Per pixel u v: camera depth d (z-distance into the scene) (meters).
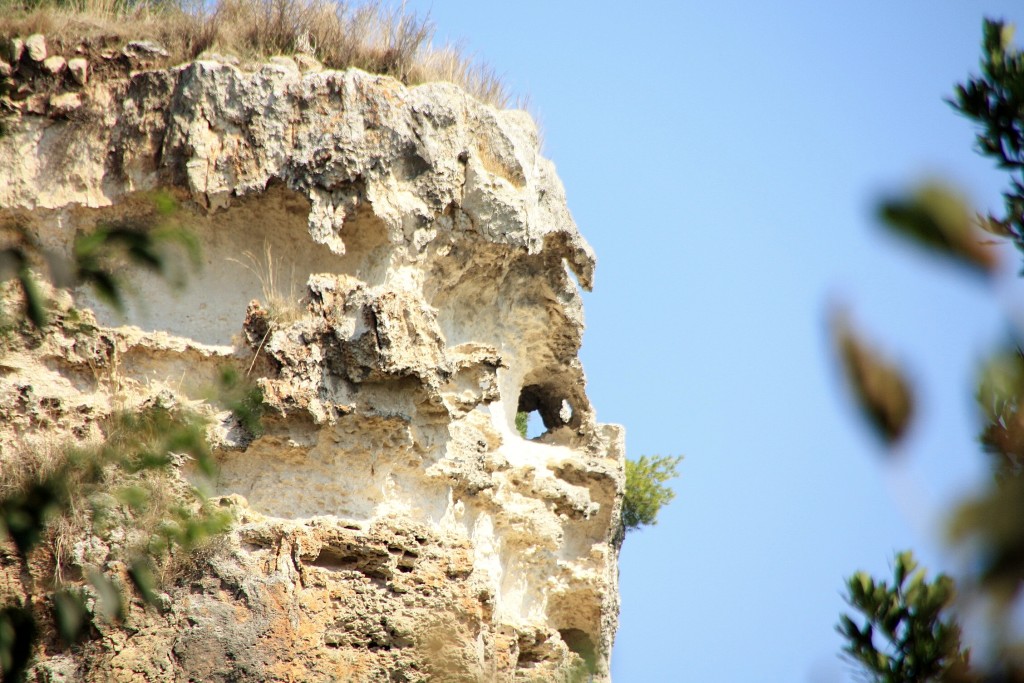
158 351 40.53
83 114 42.28
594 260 51.00
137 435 37.72
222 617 37.53
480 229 45.22
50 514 35.38
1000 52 18.39
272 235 42.62
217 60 42.84
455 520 44.41
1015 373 8.89
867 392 8.31
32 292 21.11
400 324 40.94
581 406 53.25
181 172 41.47
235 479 40.12
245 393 39.44
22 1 45.94
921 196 7.94
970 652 13.79
